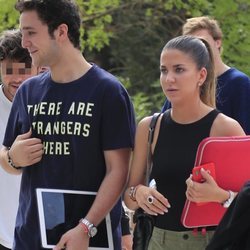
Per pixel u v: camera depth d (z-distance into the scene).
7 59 5.73
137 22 15.72
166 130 4.80
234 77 5.94
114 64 19.69
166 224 4.73
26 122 5.00
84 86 4.84
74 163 4.81
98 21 12.48
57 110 4.85
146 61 18.39
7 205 5.78
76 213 4.82
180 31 14.42
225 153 4.50
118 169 4.83
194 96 4.73
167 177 4.72
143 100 12.26
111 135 4.82
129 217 5.92
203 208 4.57
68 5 4.85
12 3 11.11
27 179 4.99
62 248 4.71
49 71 5.09
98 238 4.85
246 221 4.09
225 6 11.19
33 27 4.80
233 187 4.57
